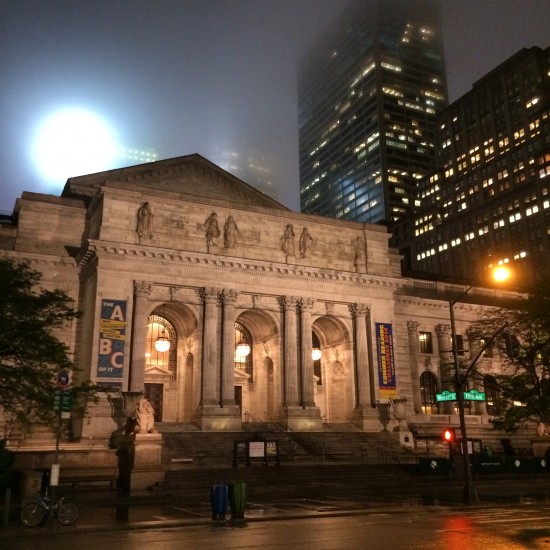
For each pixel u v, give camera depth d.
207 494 34.72
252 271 59.50
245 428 55.69
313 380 62.22
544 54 160.38
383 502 32.50
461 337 76.06
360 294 64.69
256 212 61.62
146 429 37.91
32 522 23.16
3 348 35.31
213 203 59.69
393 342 64.75
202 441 49.91
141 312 53.84
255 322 64.12
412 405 68.88
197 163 65.81
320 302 62.94
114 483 36.84
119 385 51.50
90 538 20.77
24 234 58.28
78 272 58.34
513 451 62.22
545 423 55.00
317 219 64.62
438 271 171.50
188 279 56.72
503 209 154.38
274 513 27.53
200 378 55.88
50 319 37.03
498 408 57.16
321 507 29.97
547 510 28.59
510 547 17.53
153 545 18.86
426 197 187.88
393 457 52.72
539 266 142.12
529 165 152.12
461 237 165.62
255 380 64.75
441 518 25.53
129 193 56.38
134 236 55.62
